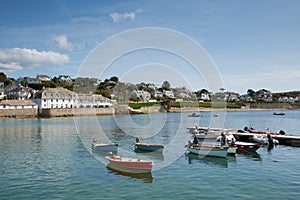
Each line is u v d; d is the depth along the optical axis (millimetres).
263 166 20672
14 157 24016
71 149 27875
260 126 57906
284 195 14180
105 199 13852
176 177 17703
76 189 15312
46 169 19688
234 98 170875
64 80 140250
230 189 15227
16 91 109875
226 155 23172
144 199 13805
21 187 15703
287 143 32031
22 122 66188
